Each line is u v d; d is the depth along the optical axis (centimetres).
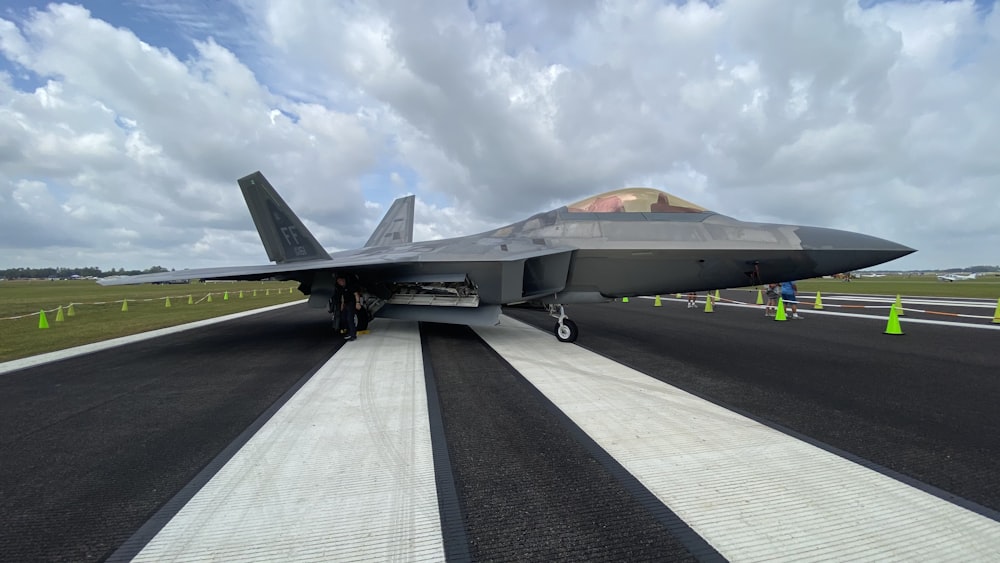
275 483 288
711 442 351
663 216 856
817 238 724
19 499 273
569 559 207
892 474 293
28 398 510
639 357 714
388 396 494
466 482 287
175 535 231
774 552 212
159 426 406
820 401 464
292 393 512
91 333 1127
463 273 886
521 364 664
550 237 880
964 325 1121
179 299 3089
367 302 1067
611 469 304
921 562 204
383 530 233
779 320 1277
